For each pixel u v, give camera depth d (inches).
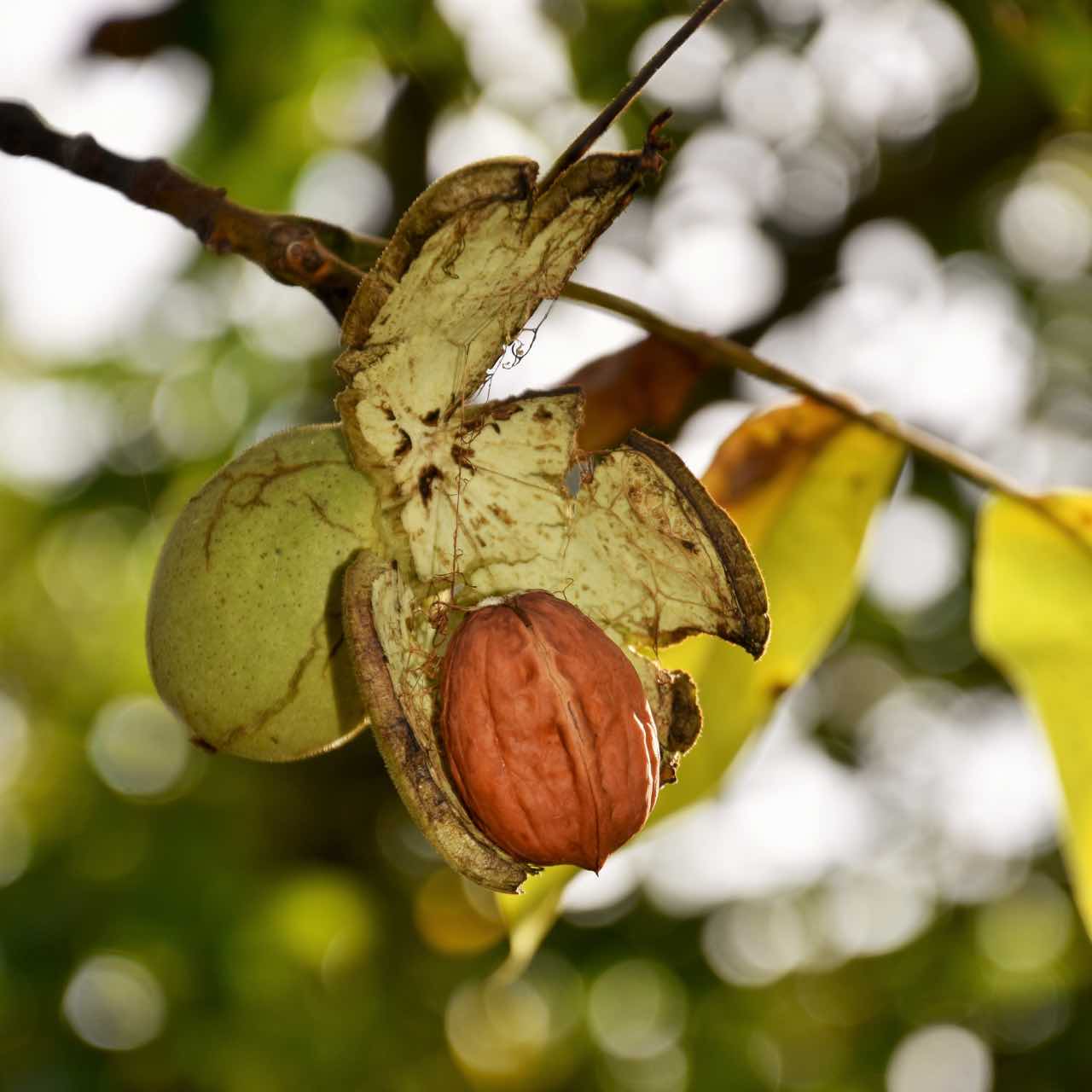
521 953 103.4
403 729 71.4
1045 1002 254.4
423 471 83.5
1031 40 143.3
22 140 87.7
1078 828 112.2
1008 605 112.7
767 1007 255.0
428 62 149.5
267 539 82.5
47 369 210.7
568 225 75.0
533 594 79.3
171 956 202.5
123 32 136.3
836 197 193.6
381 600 75.5
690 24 71.8
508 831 74.1
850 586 109.5
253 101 149.1
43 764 239.0
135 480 209.6
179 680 83.5
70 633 254.1
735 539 82.0
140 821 215.6
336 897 223.6
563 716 74.1
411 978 234.5
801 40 180.5
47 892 206.1
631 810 74.6
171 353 204.8
